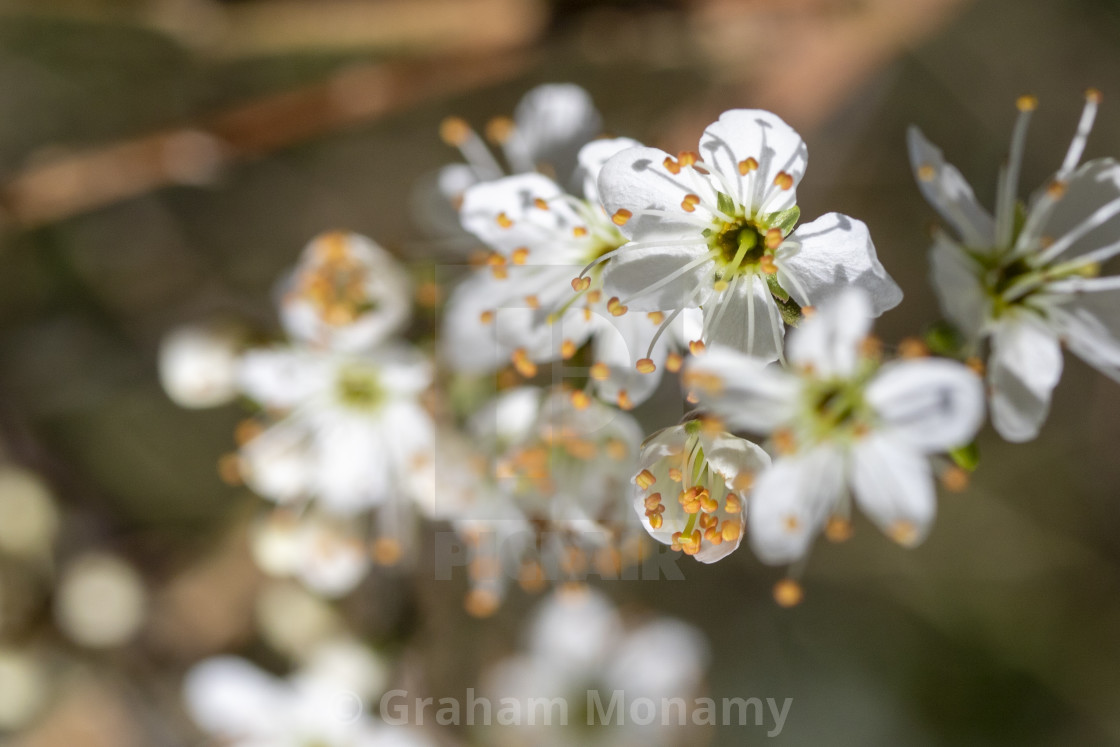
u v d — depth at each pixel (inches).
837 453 4.5
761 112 4.0
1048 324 4.4
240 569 5.6
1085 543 7.3
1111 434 7.3
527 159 4.9
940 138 7.0
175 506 6.4
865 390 4.5
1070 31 7.0
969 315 4.4
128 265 6.5
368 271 4.9
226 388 5.2
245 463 5.1
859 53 5.8
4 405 5.9
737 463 4.2
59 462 5.9
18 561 5.6
